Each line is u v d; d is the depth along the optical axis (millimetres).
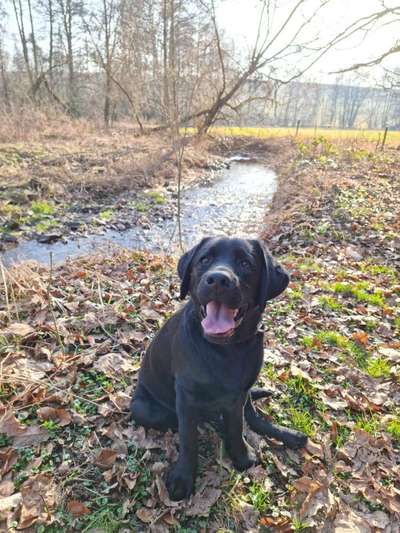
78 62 8664
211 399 731
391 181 3387
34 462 767
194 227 2762
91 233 2498
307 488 758
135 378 1010
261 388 965
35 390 916
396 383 1059
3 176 3129
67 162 3785
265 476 788
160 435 865
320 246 2004
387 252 1913
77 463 781
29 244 2256
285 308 1387
